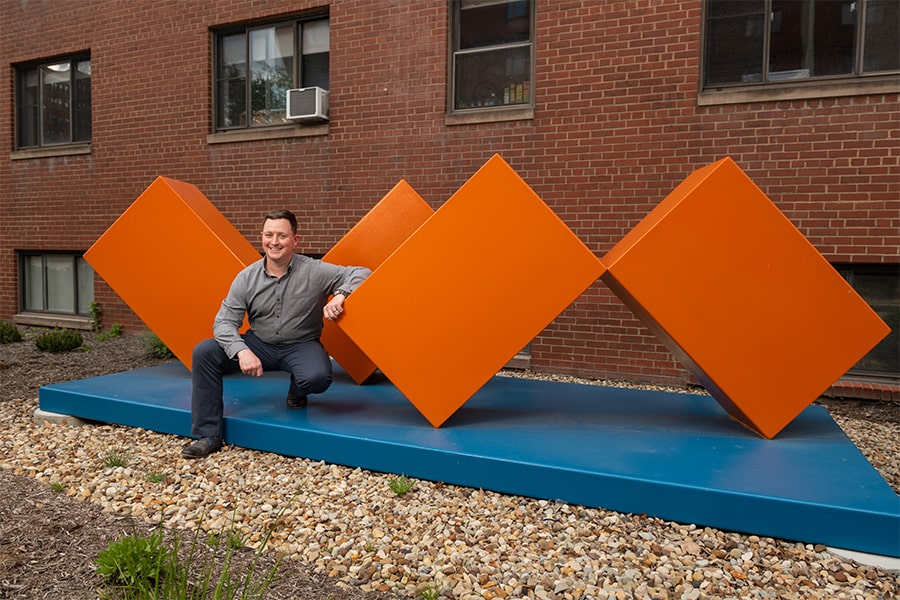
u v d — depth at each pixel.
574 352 6.54
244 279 3.72
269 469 3.45
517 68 6.87
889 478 3.71
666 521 2.78
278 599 2.17
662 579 2.33
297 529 2.74
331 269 3.83
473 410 4.06
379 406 4.11
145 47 8.70
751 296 3.28
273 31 8.14
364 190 7.49
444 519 2.84
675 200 3.43
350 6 7.42
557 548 2.57
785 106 5.70
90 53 9.36
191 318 4.68
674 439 3.44
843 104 5.52
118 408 4.23
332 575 2.35
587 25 6.34
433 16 7.02
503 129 6.75
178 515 2.88
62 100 9.77
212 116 8.45
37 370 6.68
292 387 4.04
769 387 3.36
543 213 3.39
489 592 2.23
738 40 6.00
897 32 5.52
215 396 3.73
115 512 2.93
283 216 3.69
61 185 9.56
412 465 3.27
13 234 10.05
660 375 6.22
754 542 2.61
